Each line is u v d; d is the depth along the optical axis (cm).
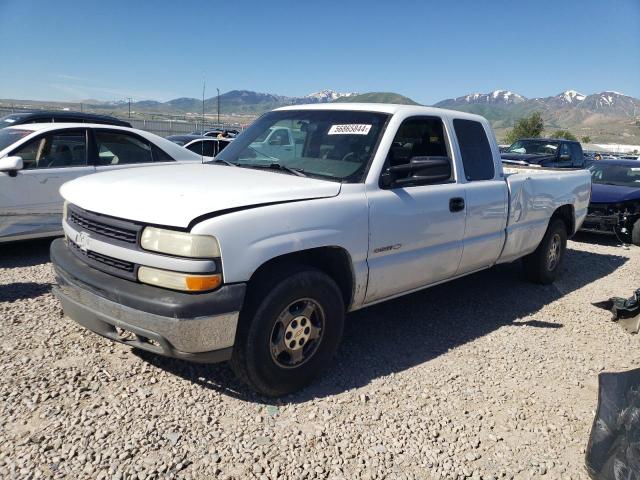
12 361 354
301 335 335
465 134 470
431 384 368
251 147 438
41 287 512
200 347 289
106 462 261
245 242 293
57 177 645
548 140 1465
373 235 366
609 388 290
